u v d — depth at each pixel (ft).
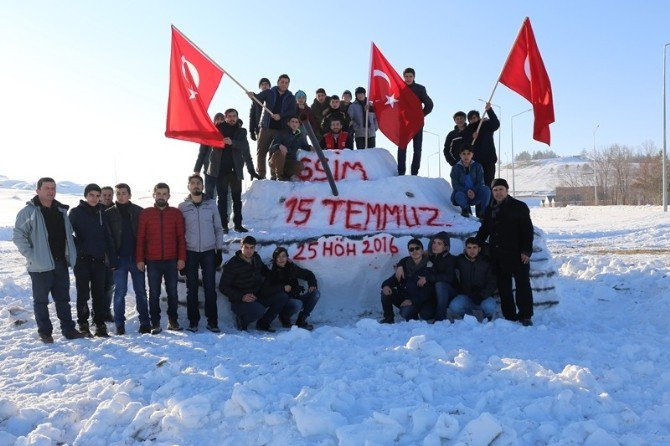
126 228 25.98
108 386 17.53
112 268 25.64
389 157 35.86
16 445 14.40
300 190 32.48
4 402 15.97
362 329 23.22
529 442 13.12
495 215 26.00
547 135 30.94
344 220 31.40
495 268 26.30
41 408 16.31
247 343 22.25
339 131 36.11
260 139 34.04
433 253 27.35
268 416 14.37
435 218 31.96
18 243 23.72
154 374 18.25
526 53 30.94
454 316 27.09
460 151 33.71
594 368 17.76
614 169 267.80
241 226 30.35
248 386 16.11
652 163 232.53
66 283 24.72
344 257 28.99
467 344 21.13
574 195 277.23
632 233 77.15
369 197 32.27
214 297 26.89
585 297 32.42
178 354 21.20
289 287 27.35
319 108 38.52
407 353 18.76
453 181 32.63
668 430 13.69
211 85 30.12
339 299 29.66
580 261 44.29
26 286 37.83
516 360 17.87
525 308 25.44
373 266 29.30
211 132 28.84
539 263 28.86
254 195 33.01
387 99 32.96
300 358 19.54
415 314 27.35
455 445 12.75
